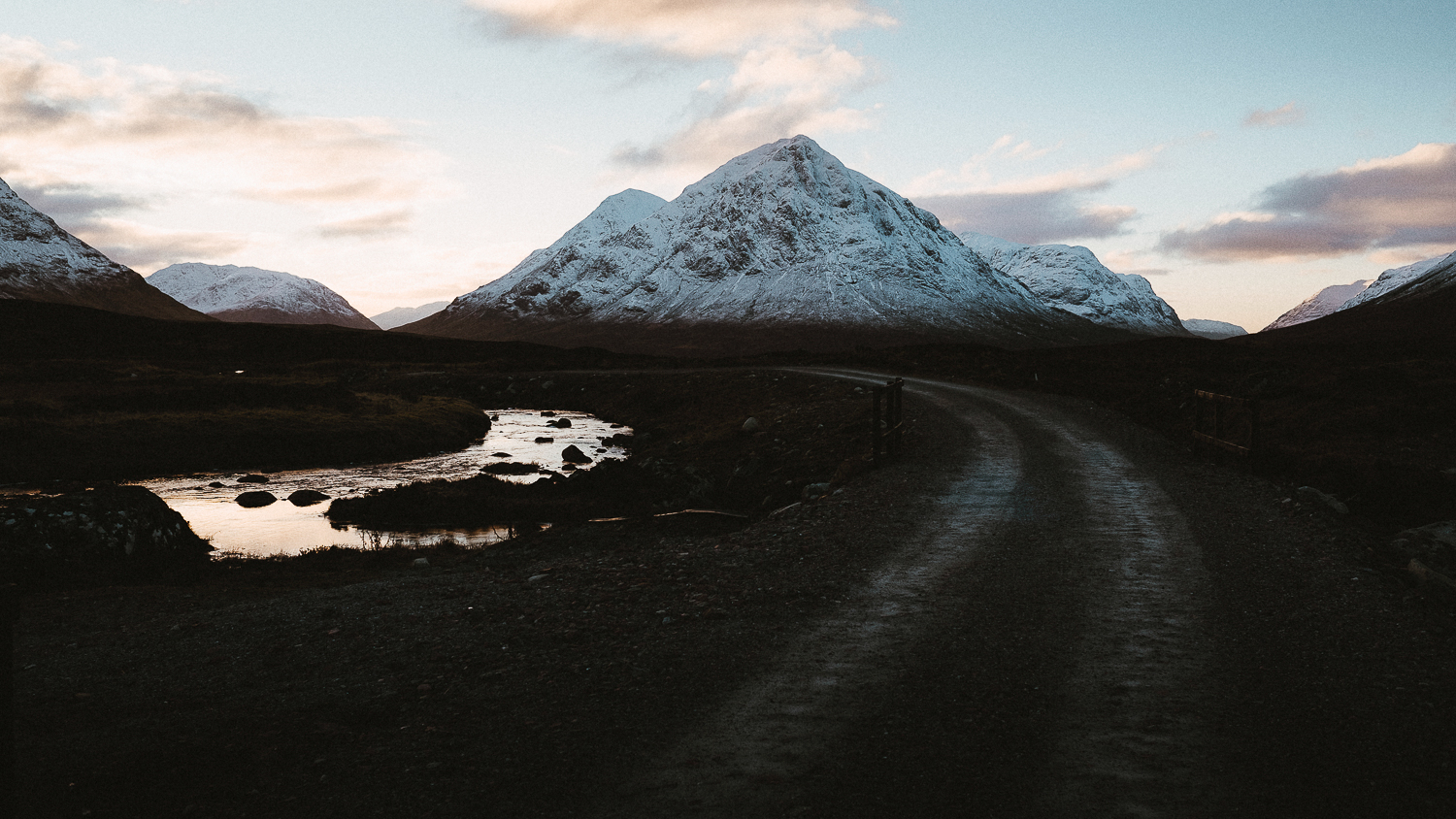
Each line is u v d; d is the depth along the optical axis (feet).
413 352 346.74
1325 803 15.24
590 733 18.70
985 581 31.40
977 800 15.65
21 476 92.79
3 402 120.47
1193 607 27.53
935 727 18.99
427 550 51.96
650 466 90.07
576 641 25.11
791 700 20.63
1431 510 43.83
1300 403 80.33
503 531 64.75
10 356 294.05
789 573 33.22
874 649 24.30
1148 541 36.68
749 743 18.21
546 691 21.16
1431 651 22.80
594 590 31.07
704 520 50.93
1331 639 24.04
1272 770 16.61
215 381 172.55
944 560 34.73
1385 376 84.79
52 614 31.76
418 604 30.04
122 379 177.37
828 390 130.72
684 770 16.96
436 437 133.08
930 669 22.68
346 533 65.82
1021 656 23.52
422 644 24.93
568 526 50.39
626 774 16.75
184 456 107.14
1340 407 75.82
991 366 155.33
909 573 32.91
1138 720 19.17
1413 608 26.40
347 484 95.71
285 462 111.24
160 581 41.83
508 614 27.91
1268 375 93.66
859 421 91.81
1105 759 17.29
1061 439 70.23
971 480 53.47
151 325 370.94
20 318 343.87
